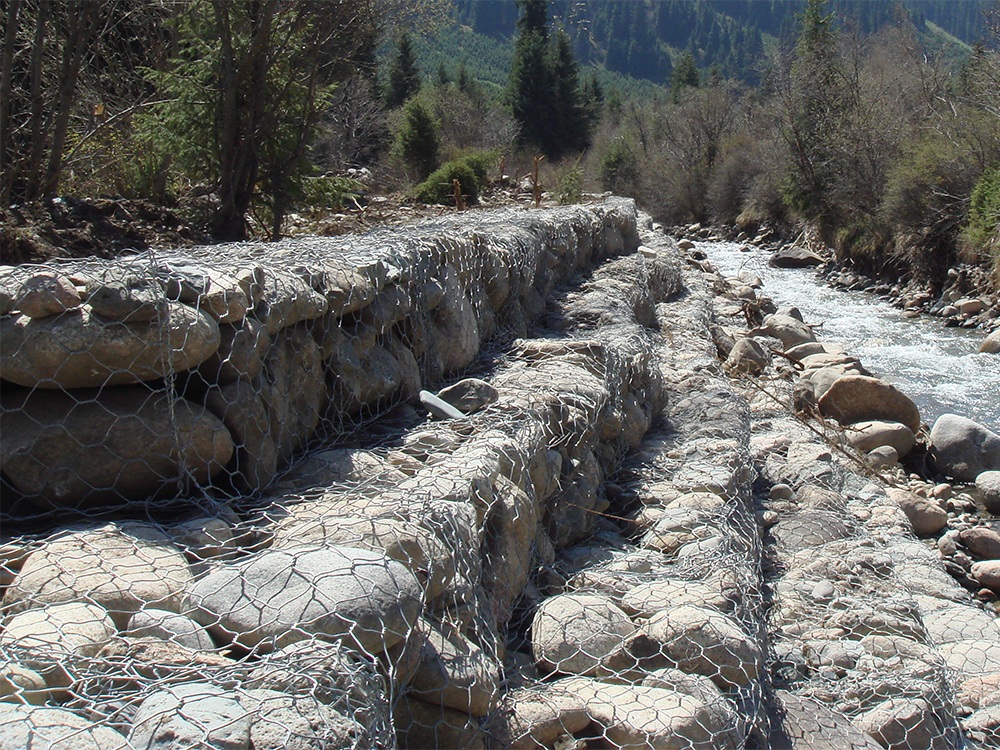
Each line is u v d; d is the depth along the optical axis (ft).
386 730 6.15
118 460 8.60
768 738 9.61
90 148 36.19
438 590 8.20
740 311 41.09
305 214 45.57
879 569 15.19
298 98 35.96
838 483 20.11
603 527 13.93
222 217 33.60
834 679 11.58
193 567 7.74
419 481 9.64
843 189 75.72
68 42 30.42
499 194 80.28
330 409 11.70
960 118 65.26
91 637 6.43
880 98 86.89
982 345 42.83
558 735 8.20
